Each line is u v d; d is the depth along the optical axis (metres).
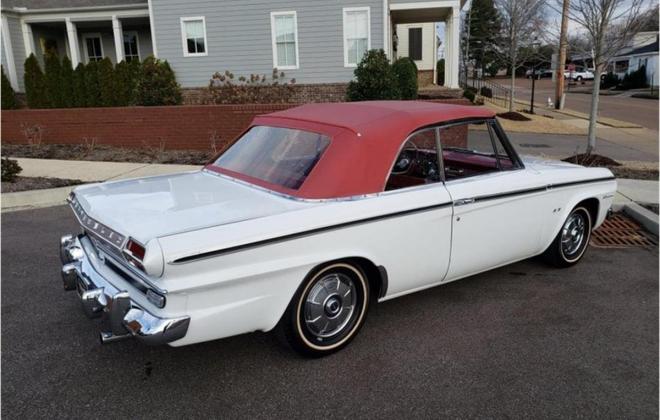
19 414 2.77
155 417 2.76
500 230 4.09
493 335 3.65
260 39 15.91
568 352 3.43
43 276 4.70
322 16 15.52
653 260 5.18
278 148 3.74
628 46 10.33
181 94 14.98
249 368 3.23
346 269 3.33
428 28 28.36
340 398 2.93
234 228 2.83
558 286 4.52
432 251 3.68
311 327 3.28
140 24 19.75
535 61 27.05
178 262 2.61
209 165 4.23
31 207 7.41
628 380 3.12
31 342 3.53
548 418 2.77
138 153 11.38
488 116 4.05
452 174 3.93
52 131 12.41
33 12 18.00
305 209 3.10
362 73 13.74
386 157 3.43
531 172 4.34
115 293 2.93
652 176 9.13
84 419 2.74
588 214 4.94
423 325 3.79
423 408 2.84
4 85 15.23
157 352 3.42
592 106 10.43
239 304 2.89
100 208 3.18
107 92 13.84
